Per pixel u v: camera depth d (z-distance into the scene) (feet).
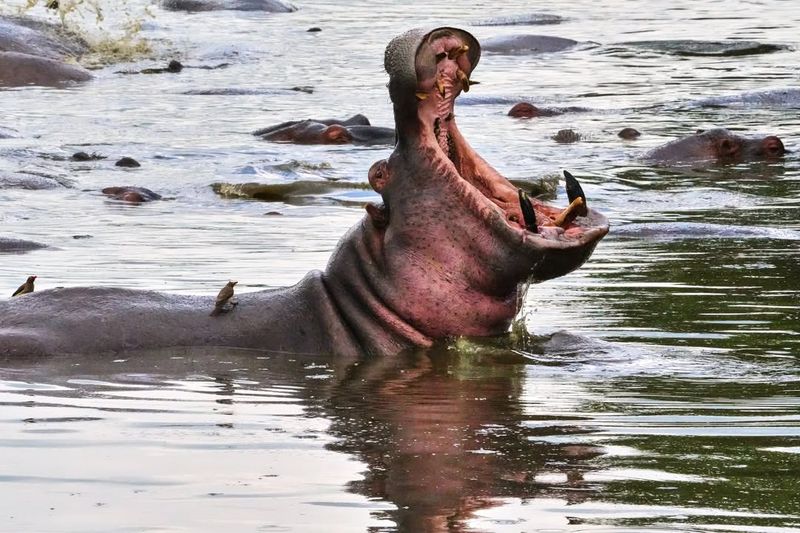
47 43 243.60
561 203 123.75
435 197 65.21
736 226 103.81
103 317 65.98
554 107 190.08
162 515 41.63
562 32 293.02
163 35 276.82
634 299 76.48
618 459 47.26
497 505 42.47
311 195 127.95
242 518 41.32
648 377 59.82
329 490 43.96
